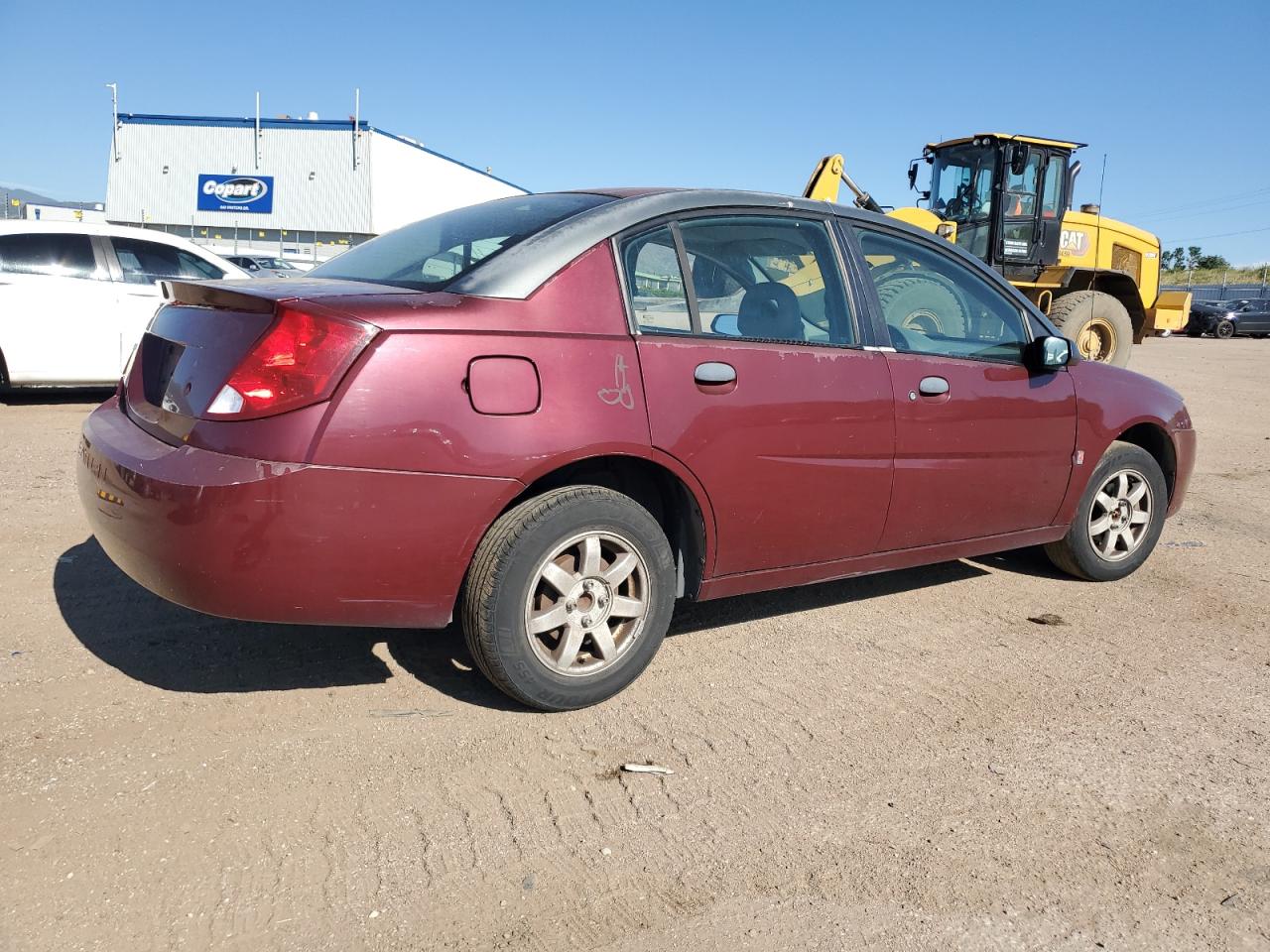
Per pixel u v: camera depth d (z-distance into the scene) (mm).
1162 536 5508
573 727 2916
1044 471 4074
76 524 4699
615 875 2227
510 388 2689
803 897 2176
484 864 2242
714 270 3232
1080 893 2227
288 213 53750
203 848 2236
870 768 2756
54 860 2162
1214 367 18172
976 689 3314
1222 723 3117
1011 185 12258
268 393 2463
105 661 3178
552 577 2838
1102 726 3064
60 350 7969
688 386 3004
